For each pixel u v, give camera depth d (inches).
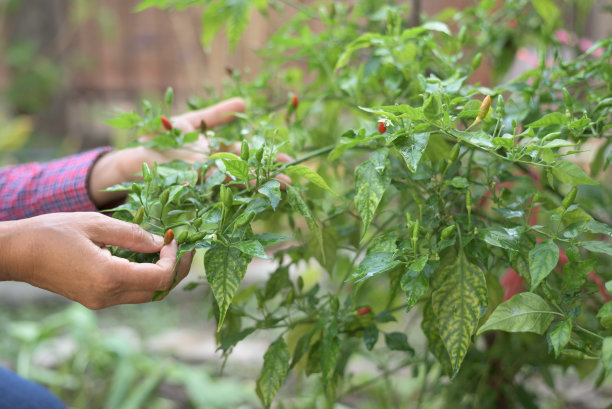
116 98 192.2
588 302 43.3
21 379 32.8
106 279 30.0
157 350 89.6
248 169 31.4
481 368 47.0
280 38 45.8
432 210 35.0
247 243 30.1
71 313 76.8
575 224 31.8
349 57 43.0
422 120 31.5
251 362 84.4
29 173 45.3
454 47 40.9
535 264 30.4
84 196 43.8
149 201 33.5
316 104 46.3
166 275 30.2
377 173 31.9
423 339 78.2
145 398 70.6
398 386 66.9
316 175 31.9
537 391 64.4
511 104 37.5
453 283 31.1
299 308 40.3
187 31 150.6
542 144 30.5
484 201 41.1
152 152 42.6
